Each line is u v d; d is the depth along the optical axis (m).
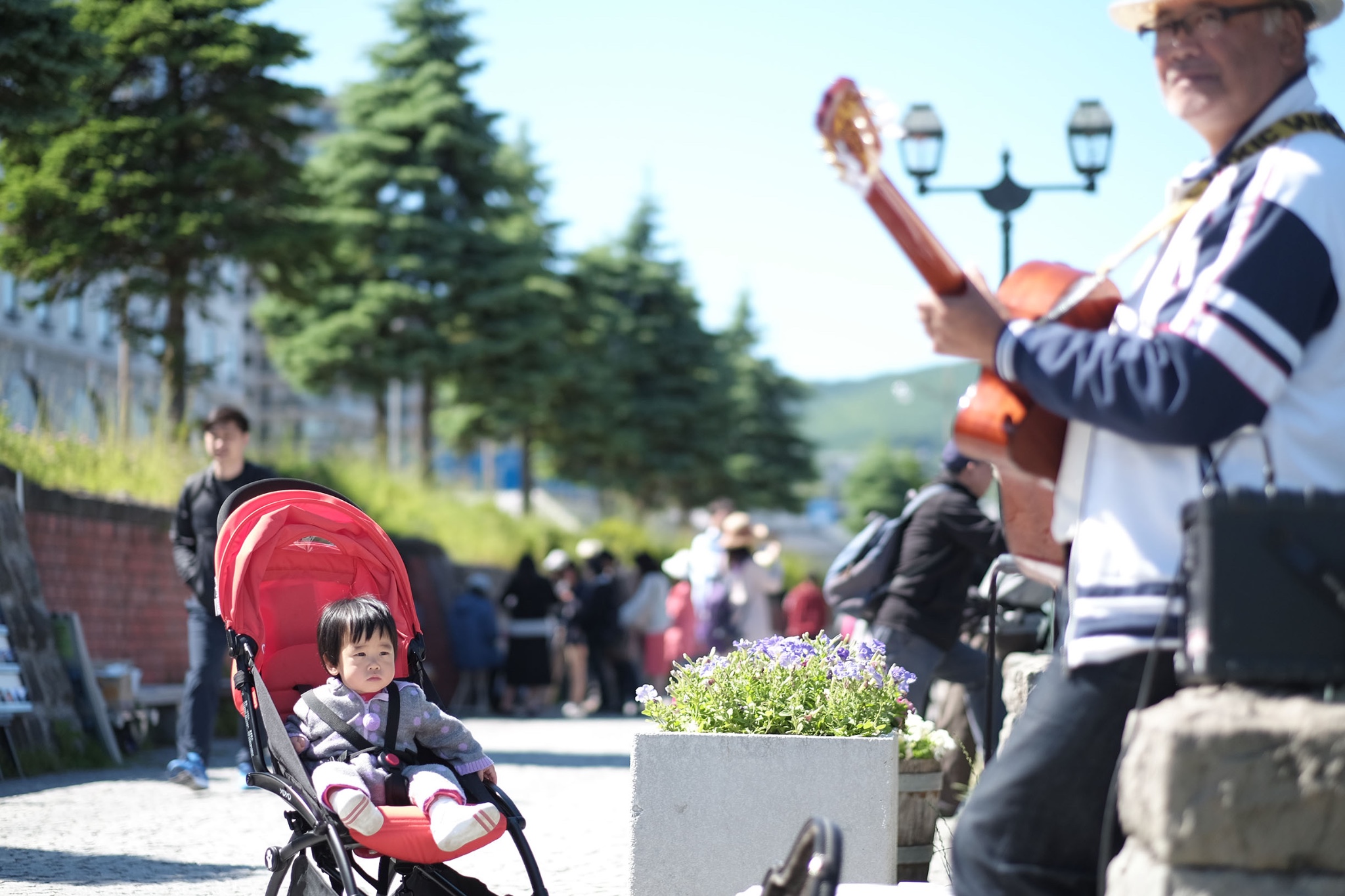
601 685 24.03
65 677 12.20
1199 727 2.68
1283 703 2.70
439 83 38.78
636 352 54.22
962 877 3.14
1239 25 3.01
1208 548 2.71
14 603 11.67
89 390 18.41
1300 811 2.64
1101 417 2.83
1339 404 2.87
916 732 6.43
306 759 5.19
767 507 67.75
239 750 13.56
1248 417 2.77
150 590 15.62
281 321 37.47
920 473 107.81
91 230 21.95
